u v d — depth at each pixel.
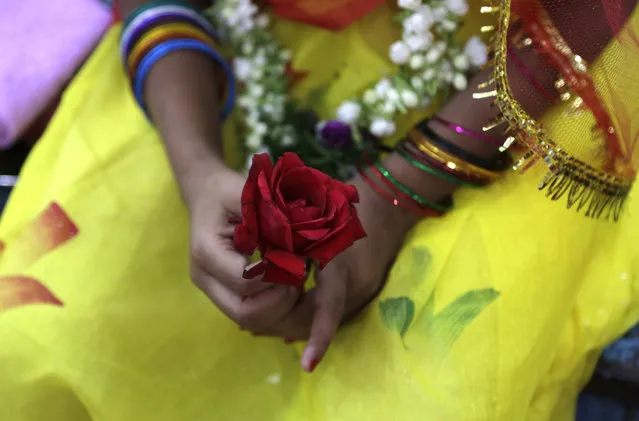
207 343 0.66
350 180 0.66
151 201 0.69
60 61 0.84
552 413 0.69
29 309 0.66
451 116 0.64
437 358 0.62
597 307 0.68
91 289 0.66
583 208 0.65
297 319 0.63
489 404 0.62
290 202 0.55
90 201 0.69
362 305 0.65
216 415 0.65
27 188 0.72
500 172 0.65
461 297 0.63
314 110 0.70
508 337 0.63
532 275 0.64
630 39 0.60
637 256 0.68
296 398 0.65
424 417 0.61
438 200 0.65
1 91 0.83
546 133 0.60
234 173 0.65
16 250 0.68
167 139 0.67
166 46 0.68
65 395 0.65
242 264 0.60
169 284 0.67
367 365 0.63
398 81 0.68
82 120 0.72
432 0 0.67
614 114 0.60
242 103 0.70
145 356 0.66
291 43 0.71
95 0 0.87
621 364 0.74
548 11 0.60
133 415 0.65
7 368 0.65
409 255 0.65
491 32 0.66
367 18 0.70
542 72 0.60
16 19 0.85
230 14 0.70
